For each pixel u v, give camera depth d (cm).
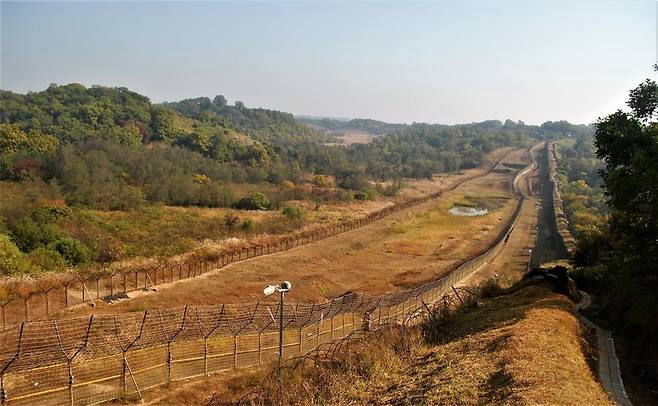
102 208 6012
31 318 2789
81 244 4059
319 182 10169
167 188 7069
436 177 13962
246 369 2273
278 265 4731
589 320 2644
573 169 13700
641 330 2281
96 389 1981
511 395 1403
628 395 1652
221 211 6856
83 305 3106
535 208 9562
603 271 3478
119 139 9906
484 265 5150
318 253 5303
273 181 9919
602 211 7731
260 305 3419
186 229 5359
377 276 4769
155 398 1995
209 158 10188
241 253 4938
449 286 3778
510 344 1842
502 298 3094
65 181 6450
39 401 1839
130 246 4403
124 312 3069
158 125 12200
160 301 3388
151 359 2258
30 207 5056
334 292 4231
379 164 14425
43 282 3259
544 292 2886
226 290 3847
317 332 2742
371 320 2764
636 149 2520
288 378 2045
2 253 3356
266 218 6512
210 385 2112
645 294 2505
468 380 1617
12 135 8131
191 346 2423
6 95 12838
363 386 1897
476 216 8781
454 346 2105
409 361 2111
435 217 8400
